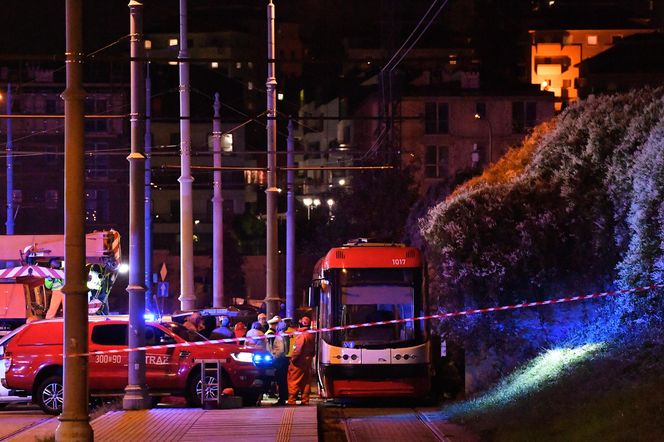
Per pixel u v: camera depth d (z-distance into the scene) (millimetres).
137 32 49156
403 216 147750
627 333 43188
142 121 49250
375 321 57281
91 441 31000
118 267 77625
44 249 77750
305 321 64125
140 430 38844
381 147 144250
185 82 79312
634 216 45000
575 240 52031
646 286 43906
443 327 57125
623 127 52469
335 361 56656
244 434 37344
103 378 52375
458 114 191500
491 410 42500
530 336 52906
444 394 60469
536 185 54438
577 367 41469
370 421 47531
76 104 31172
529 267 52719
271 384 62469
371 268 57719
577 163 53281
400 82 143500
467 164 190625
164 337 53469
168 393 52781
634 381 35125
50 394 52000
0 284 74500
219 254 91812
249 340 56625
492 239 53906
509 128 191000
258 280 199500
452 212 55250
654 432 29172
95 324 52938
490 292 53594
